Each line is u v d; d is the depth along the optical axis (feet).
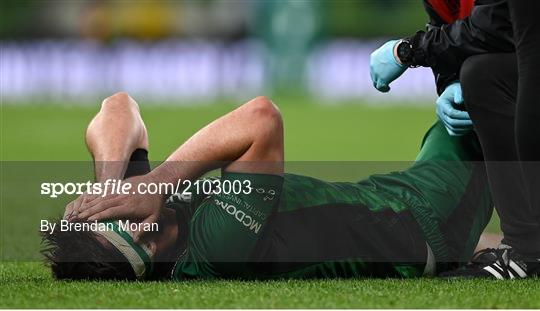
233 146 43.96
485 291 43.06
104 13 298.76
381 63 53.57
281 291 42.24
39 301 40.57
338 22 293.02
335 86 287.07
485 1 48.83
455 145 50.34
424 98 280.92
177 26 310.45
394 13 295.69
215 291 42.16
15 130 199.52
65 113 245.86
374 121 217.15
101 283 43.86
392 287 43.65
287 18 278.67
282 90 281.74
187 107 256.73
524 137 45.98
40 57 294.87
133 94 296.92
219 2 310.24
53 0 311.47
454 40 50.19
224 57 294.66
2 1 307.17
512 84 47.91
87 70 296.30
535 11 44.96
